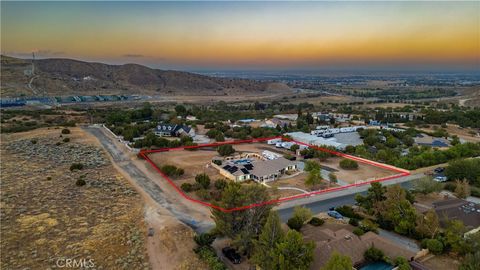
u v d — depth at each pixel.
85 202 55.31
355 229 45.31
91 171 72.25
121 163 79.38
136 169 75.19
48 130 112.31
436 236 43.84
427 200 59.19
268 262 34.62
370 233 43.56
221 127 123.81
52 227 46.06
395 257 38.44
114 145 95.69
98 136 106.81
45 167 73.75
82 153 85.69
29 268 36.81
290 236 35.19
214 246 42.94
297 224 46.25
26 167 73.25
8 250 40.09
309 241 38.34
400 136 115.56
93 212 51.47
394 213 47.53
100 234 44.53
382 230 48.31
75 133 109.12
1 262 37.69
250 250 39.91
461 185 60.28
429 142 109.50
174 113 162.50
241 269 37.78
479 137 122.06
